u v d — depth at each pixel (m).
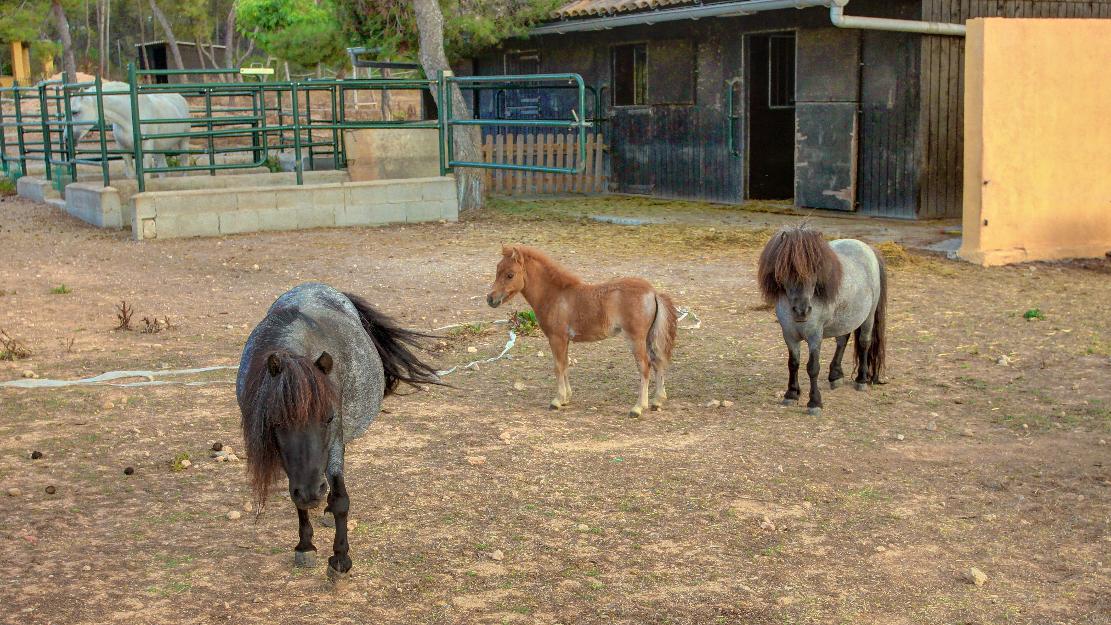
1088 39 14.45
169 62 49.41
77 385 8.71
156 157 21.88
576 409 8.16
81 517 5.86
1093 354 9.53
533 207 21.30
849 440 7.34
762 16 19.81
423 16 20.42
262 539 5.61
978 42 13.85
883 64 18.19
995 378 8.87
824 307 7.77
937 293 12.36
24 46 50.88
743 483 6.48
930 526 5.81
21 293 12.88
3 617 4.65
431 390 8.69
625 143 23.77
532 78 17.52
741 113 20.66
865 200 18.94
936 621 4.72
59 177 22.34
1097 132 14.75
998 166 14.15
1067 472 6.65
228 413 7.97
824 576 5.18
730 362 9.58
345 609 4.82
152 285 13.45
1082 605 4.87
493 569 5.25
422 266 14.66
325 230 18.64
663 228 17.83
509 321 11.11
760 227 17.75
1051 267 14.16
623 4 21.25
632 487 6.41
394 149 22.50
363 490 6.35
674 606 4.86
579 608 4.83
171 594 4.93
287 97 47.97
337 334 5.13
